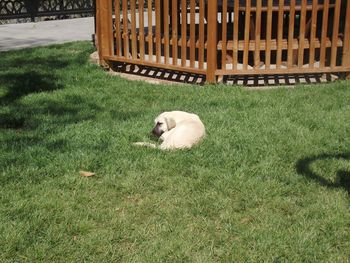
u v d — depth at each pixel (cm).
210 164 428
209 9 669
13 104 607
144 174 413
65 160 435
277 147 460
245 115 546
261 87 693
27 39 1145
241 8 697
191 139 460
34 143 476
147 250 322
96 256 318
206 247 324
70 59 857
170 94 643
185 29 699
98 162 432
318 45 700
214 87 668
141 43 748
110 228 345
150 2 725
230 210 364
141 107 599
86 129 509
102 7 772
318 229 342
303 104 590
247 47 688
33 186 396
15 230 336
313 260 312
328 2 679
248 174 412
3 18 1438
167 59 731
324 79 725
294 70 698
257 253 319
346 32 690
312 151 454
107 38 786
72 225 345
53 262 313
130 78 758
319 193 386
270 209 367
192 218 356
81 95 643
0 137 493
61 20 1549
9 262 311
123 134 492
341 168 422
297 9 697
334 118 539
